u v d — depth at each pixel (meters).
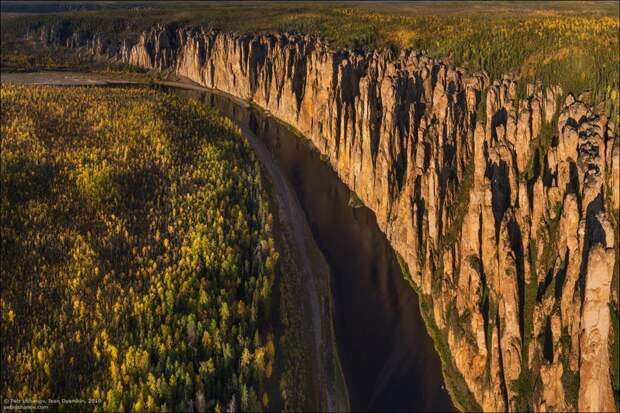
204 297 88.38
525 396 76.38
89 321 82.56
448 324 94.31
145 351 75.00
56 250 99.12
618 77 106.06
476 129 104.56
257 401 77.25
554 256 81.69
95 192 118.50
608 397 69.25
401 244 118.56
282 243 127.69
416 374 90.62
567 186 84.56
